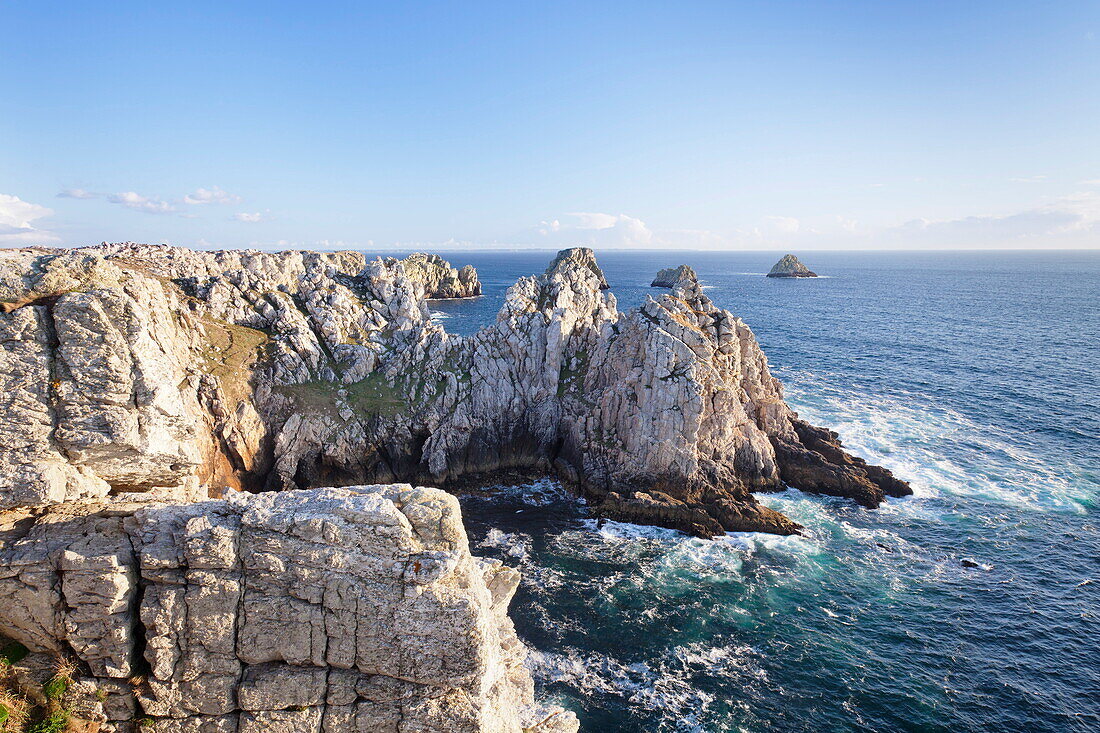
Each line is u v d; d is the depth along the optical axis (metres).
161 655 14.14
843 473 58.75
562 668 36.38
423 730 14.44
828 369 102.19
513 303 72.31
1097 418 75.69
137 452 15.27
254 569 14.22
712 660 37.16
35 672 13.94
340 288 76.94
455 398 64.94
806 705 33.66
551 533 52.81
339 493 14.86
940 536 50.69
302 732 14.38
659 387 58.03
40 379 14.23
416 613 14.17
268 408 59.75
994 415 77.62
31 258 14.91
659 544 50.81
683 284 71.25
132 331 14.93
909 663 36.75
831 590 43.97
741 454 59.59
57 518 14.19
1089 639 38.38
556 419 66.44
